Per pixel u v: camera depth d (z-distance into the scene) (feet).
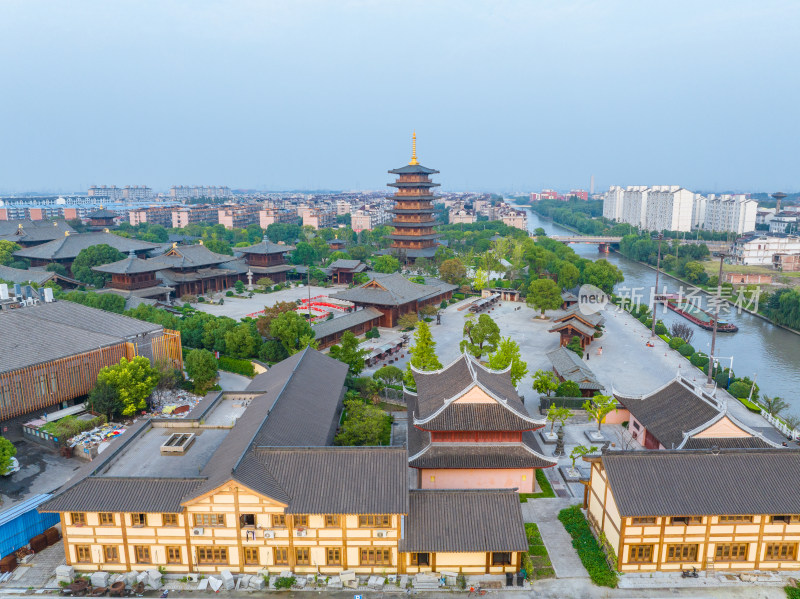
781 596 139.95
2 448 184.44
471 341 341.41
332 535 144.05
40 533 158.30
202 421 188.55
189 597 138.51
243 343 311.27
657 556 146.92
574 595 140.36
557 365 303.27
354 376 288.30
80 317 279.28
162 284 486.79
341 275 593.42
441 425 178.81
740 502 142.82
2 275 451.53
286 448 152.97
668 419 204.44
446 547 140.26
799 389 310.65
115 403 228.43
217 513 142.20
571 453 203.92
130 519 142.92
